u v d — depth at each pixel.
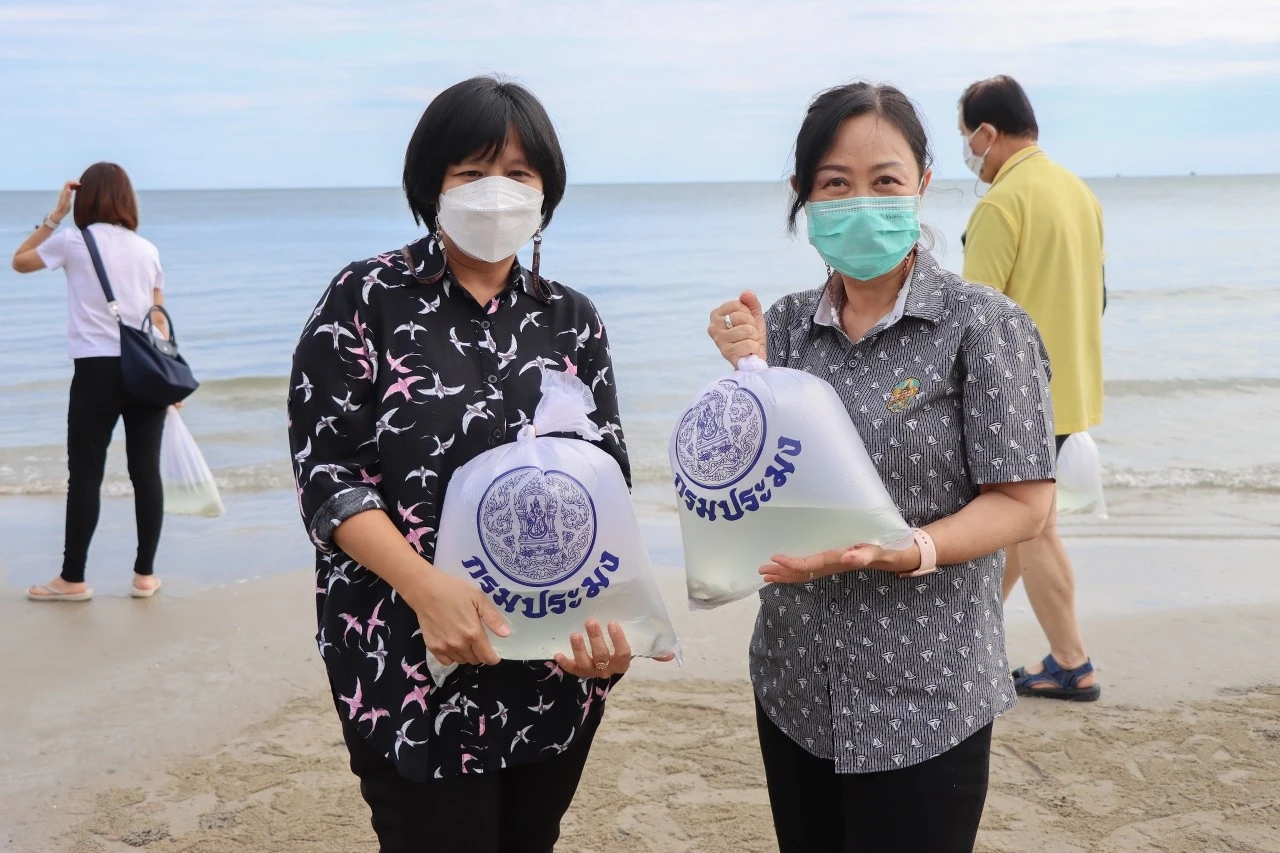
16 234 40.78
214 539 6.31
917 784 1.92
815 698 2.00
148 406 5.16
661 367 12.22
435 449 1.89
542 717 1.97
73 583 5.21
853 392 1.98
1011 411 1.86
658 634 1.90
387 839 1.95
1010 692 2.02
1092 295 3.91
